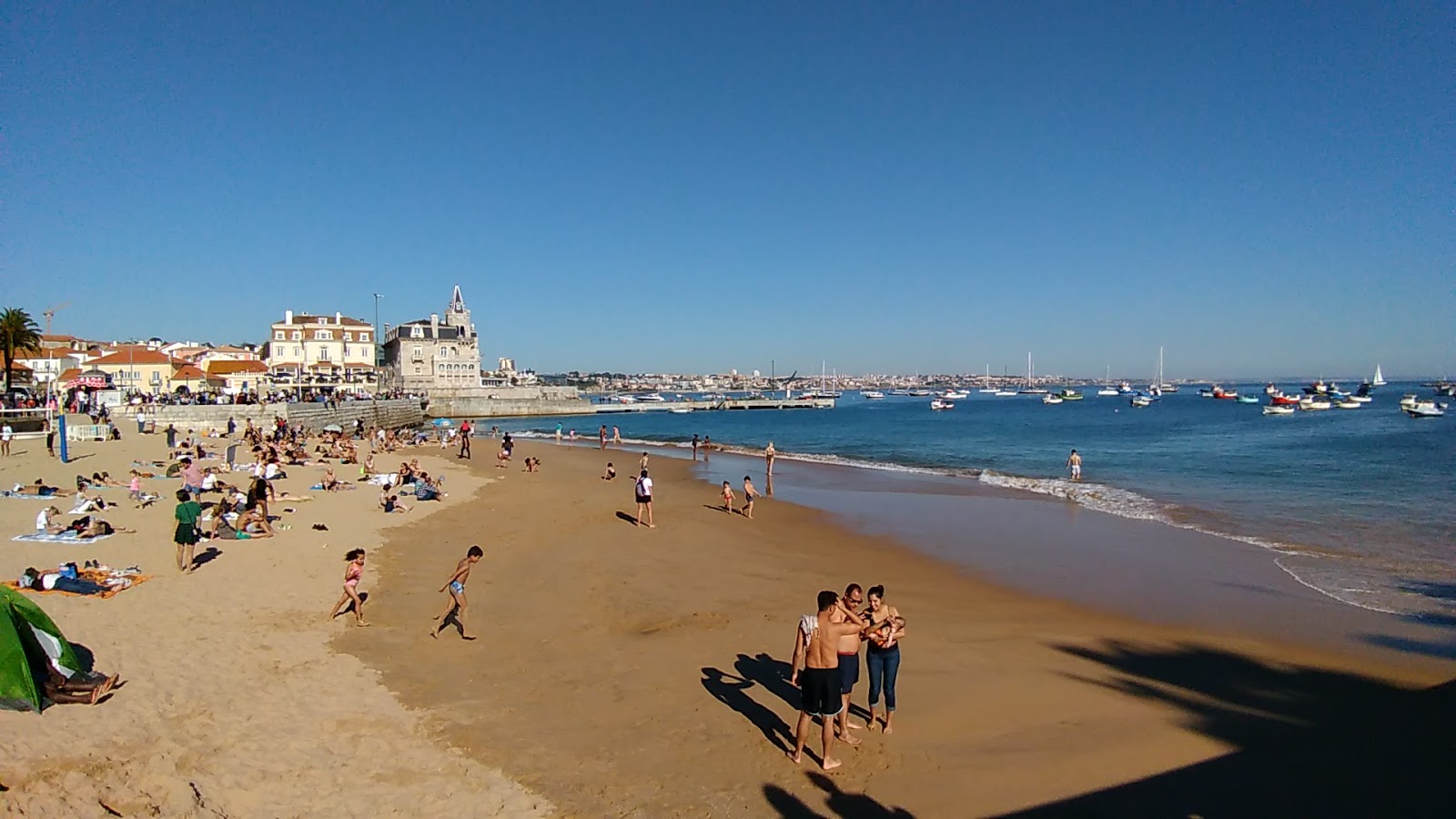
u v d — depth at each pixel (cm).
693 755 850
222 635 1149
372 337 11638
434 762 810
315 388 8469
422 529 2191
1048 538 2242
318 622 1267
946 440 7131
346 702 952
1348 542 2122
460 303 13925
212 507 2089
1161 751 884
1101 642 1295
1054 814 746
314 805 707
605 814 725
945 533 2328
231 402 6084
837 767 827
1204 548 2078
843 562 1925
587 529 2327
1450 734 920
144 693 908
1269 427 7981
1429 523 2392
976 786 798
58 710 838
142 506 2161
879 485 3566
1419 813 743
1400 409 11225
